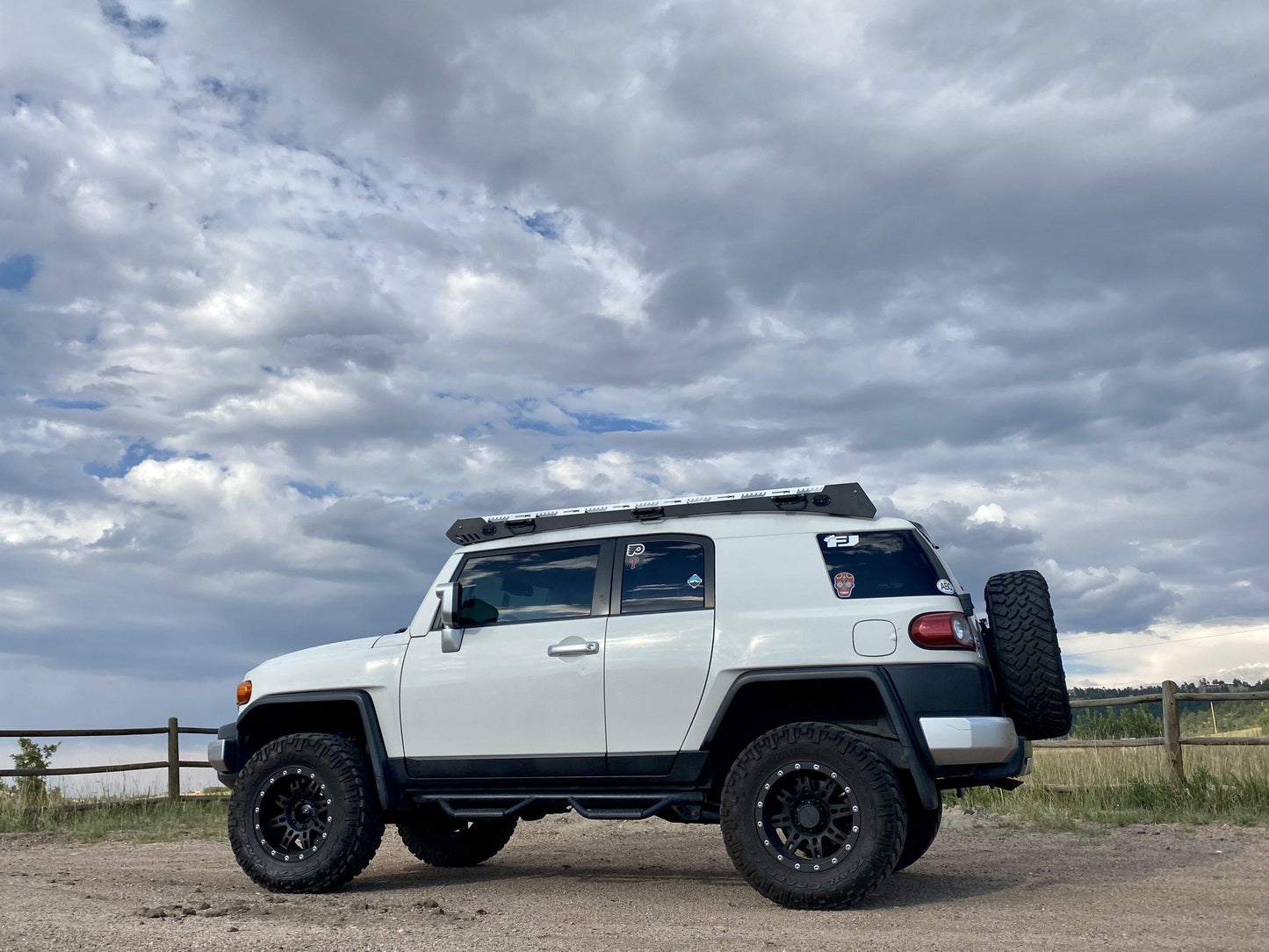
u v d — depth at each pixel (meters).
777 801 5.32
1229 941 4.32
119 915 5.20
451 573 6.46
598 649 5.83
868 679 5.27
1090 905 5.27
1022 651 5.41
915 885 6.01
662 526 6.05
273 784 6.29
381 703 6.30
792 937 4.50
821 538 5.70
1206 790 9.94
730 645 5.57
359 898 5.86
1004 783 5.53
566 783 5.86
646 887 6.20
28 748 12.62
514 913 5.26
